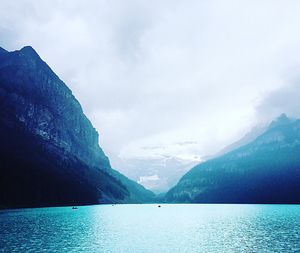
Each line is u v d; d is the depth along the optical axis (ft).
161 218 437.99
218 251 170.71
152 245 191.42
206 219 406.82
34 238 208.64
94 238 217.56
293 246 183.01
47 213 462.60
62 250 169.68
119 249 176.86
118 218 424.05
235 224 323.98
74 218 384.68
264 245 187.73
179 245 191.21
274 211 563.89
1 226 276.62
